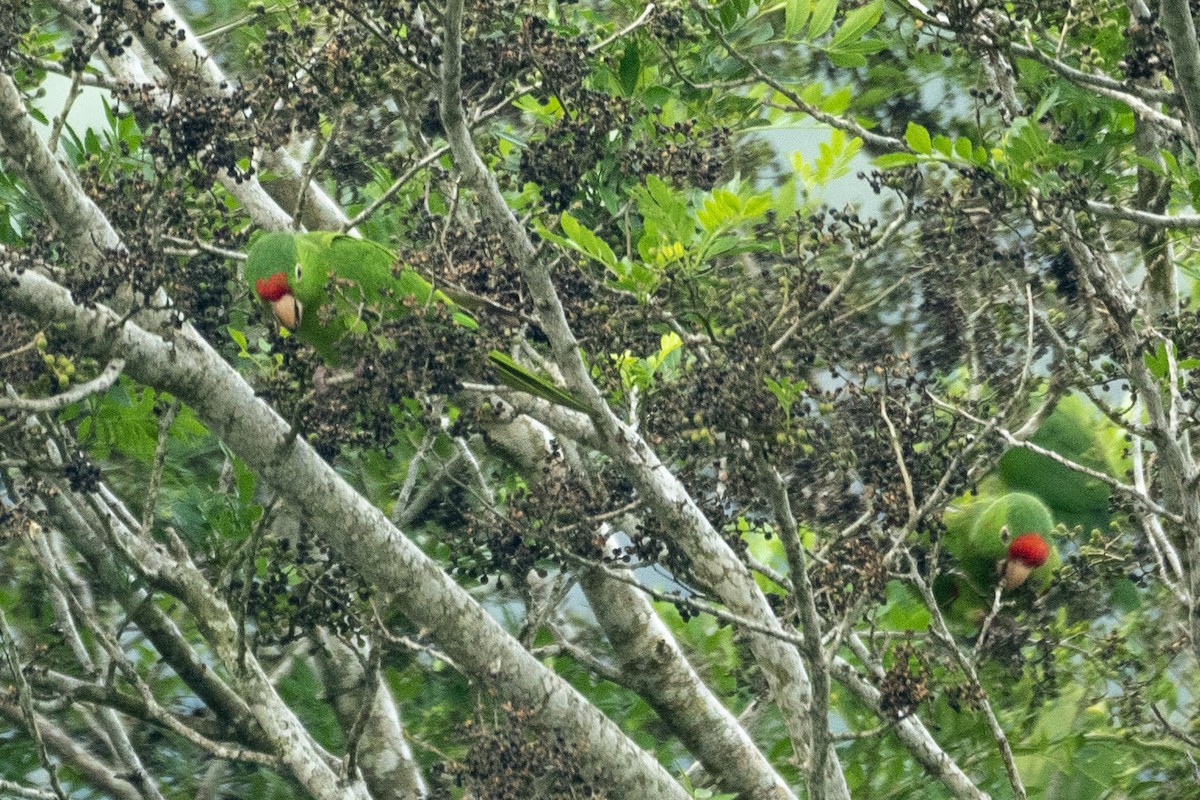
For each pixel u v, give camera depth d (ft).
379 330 34.09
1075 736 45.91
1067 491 50.83
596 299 39.11
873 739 48.24
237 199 46.60
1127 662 44.55
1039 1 37.06
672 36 40.88
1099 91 35.27
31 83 48.16
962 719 46.85
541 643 53.72
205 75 45.03
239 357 47.06
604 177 44.68
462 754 49.55
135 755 46.80
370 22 33.55
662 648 41.78
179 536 42.91
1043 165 36.09
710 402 31.73
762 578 49.14
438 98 39.22
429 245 40.52
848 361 40.96
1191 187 36.63
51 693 43.27
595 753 38.22
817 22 44.55
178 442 55.47
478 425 42.50
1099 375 37.63
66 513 43.47
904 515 36.52
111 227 37.22
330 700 48.24
